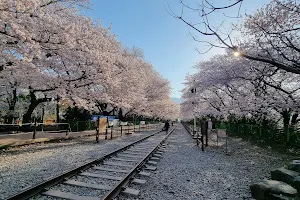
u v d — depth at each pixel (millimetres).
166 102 61219
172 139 21047
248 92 16953
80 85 17250
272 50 12227
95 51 15852
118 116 45594
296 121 17844
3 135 12953
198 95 29656
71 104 17703
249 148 15188
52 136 14867
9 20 9008
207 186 6039
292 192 4766
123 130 29109
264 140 18812
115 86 20516
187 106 41531
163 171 7500
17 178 5977
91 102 19766
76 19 17219
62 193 4672
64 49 13562
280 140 16359
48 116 34688
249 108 15477
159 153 11305
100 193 4859
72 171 6105
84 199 4391
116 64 25188
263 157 11461
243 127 25578
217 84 19125
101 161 8344
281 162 10031
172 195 5145
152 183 5996
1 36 10445
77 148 12312
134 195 4836
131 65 28031
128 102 28766
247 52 13391
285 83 16797
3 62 11844
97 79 17109
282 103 14016
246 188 6012
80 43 14297
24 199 4301
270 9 12258
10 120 23891
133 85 29547
